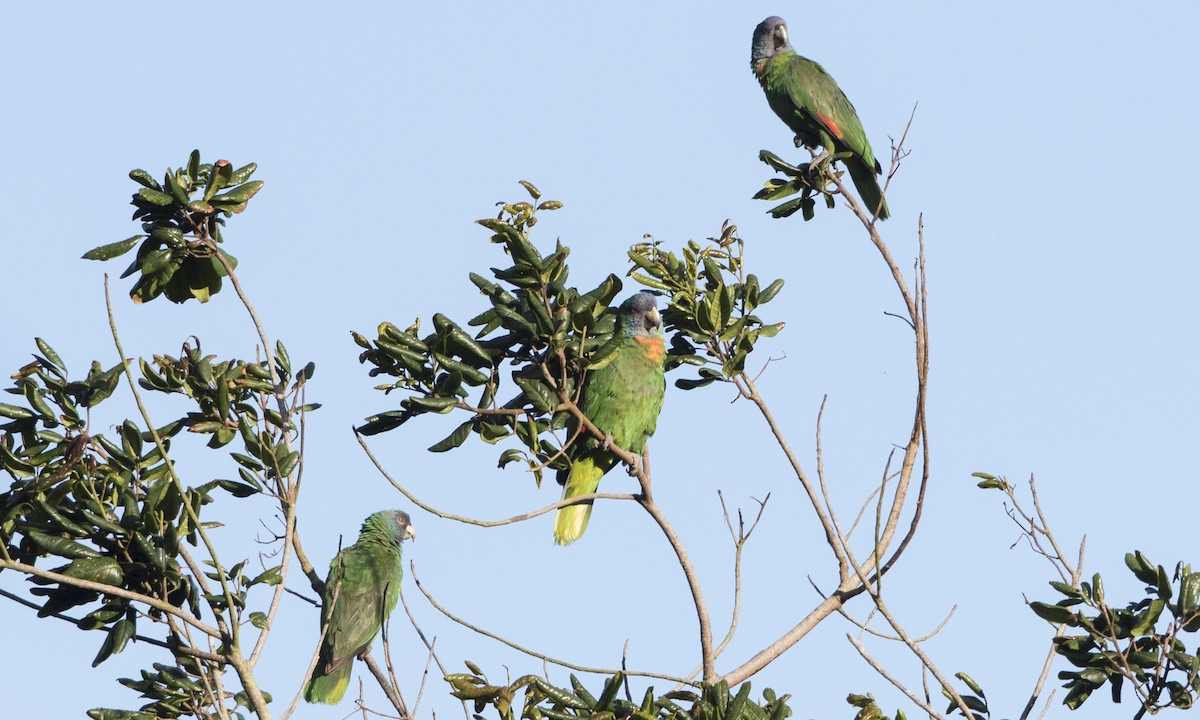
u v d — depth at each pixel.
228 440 11.57
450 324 11.59
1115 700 10.92
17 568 9.89
